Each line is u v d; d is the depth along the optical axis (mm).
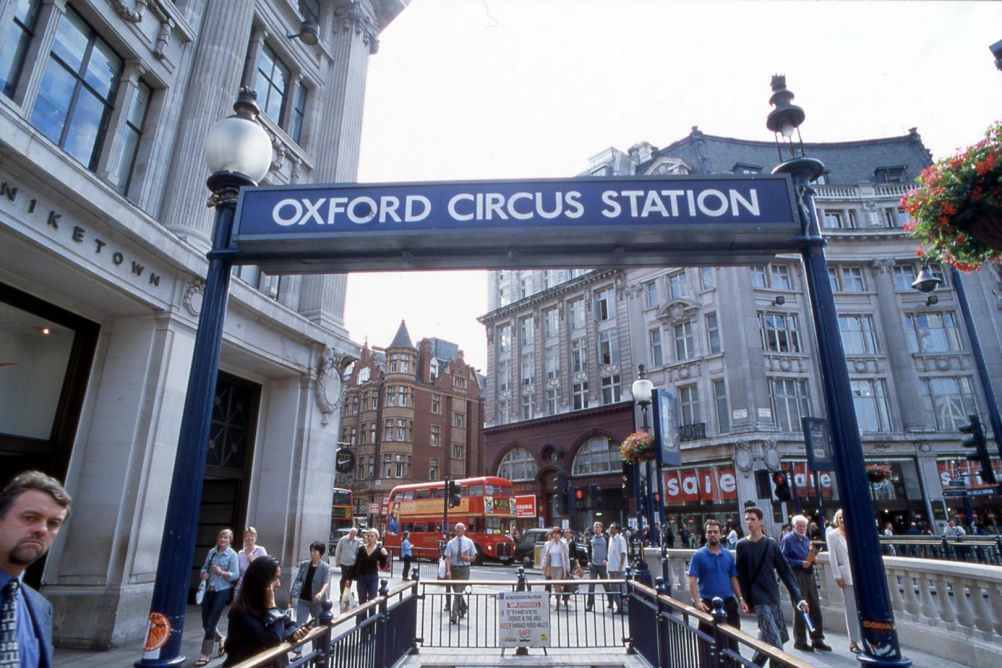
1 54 8438
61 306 9602
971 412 31500
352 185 3588
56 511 2195
